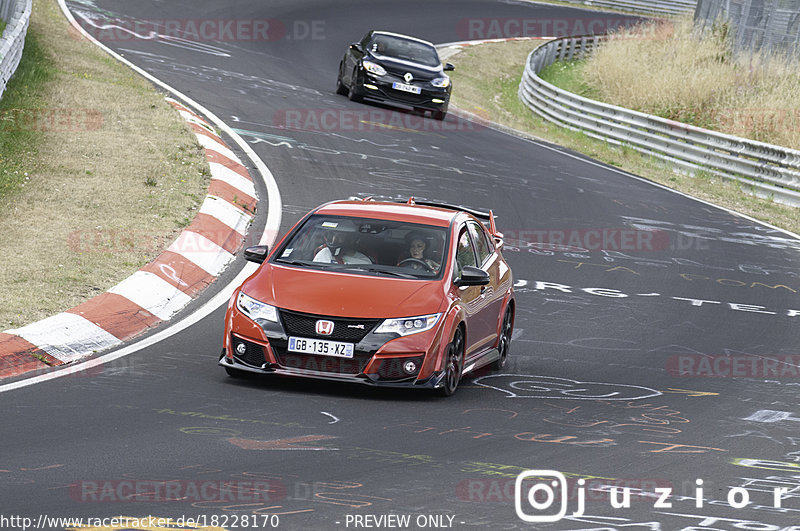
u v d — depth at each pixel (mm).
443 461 24297
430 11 169875
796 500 23281
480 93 125125
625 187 77938
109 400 27953
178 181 54969
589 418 29984
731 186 87500
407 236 33625
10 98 64062
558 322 44125
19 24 74312
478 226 37469
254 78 95625
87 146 58375
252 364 30312
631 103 118938
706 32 134875
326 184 62594
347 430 26547
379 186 64250
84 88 71875
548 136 101250
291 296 30547
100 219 47094
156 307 38344
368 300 30422
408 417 28391
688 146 92375
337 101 92438
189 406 27828
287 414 27719
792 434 29906
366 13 154875
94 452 23344
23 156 54406
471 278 32000
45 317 34500
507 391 33000
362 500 21000
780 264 60625
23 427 25016
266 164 64750
